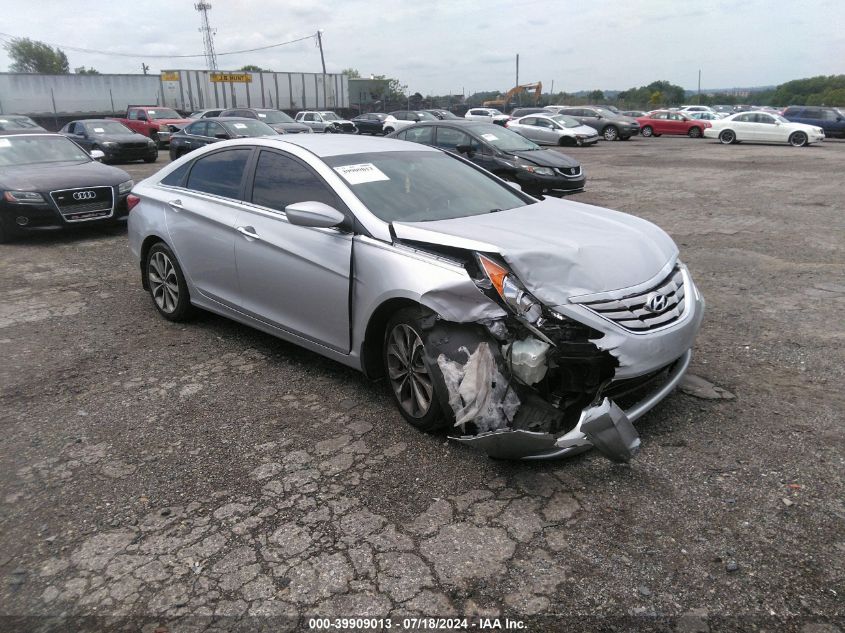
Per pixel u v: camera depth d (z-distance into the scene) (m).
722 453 3.26
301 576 2.48
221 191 4.76
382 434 3.54
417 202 3.99
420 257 3.32
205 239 4.77
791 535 2.64
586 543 2.62
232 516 2.85
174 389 4.19
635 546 2.60
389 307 3.50
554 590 2.38
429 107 63.50
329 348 3.98
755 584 2.38
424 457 3.30
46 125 38.25
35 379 4.38
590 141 27.92
